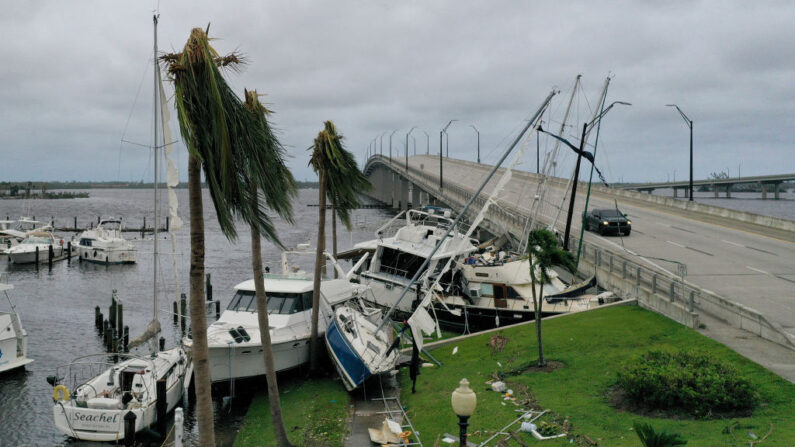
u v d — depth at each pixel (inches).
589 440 437.4
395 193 5821.9
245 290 849.5
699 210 1967.3
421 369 730.8
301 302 839.7
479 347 771.4
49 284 1743.4
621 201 2285.9
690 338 649.0
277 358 756.0
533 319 938.7
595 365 615.2
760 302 767.7
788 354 578.6
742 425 426.0
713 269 1001.5
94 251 2196.1
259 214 456.4
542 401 538.0
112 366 813.2
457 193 2706.7
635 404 496.1
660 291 836.0
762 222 1642.5
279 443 545.3
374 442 533.3
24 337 909.2
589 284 991.0
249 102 537.0
